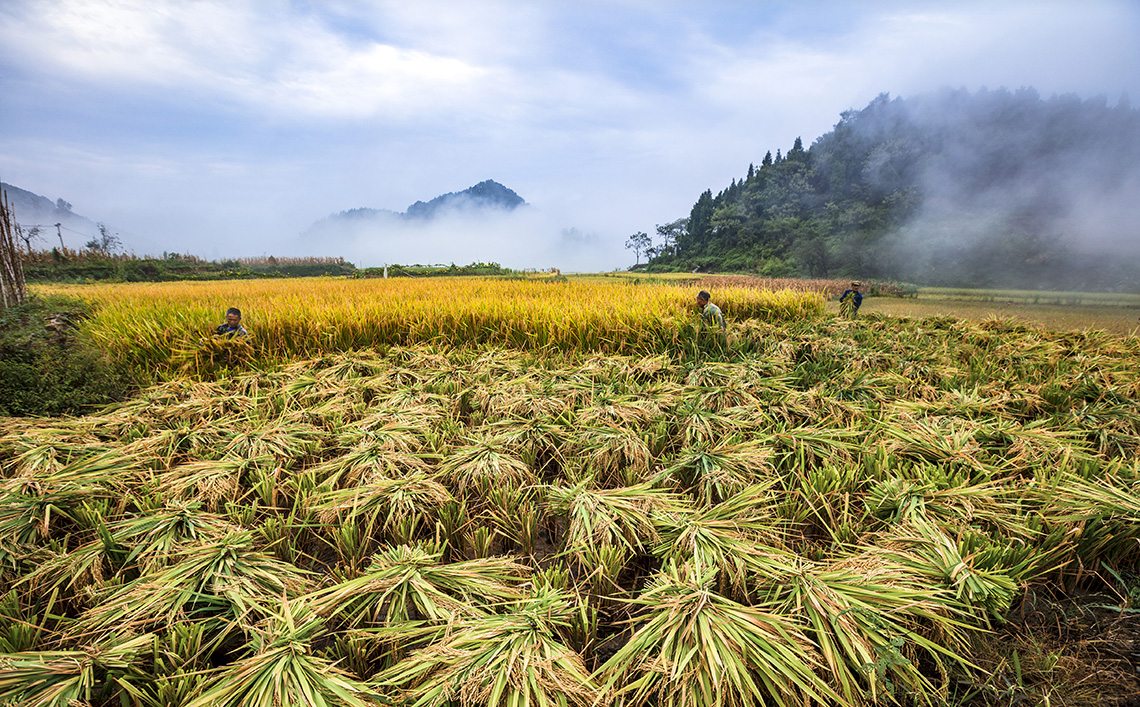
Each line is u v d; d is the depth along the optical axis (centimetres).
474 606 246
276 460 392
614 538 304
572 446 424
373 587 247
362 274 4984
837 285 4112
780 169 16762
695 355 750
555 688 195
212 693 192
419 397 521
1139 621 260
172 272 4872
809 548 313
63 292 1817
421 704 193
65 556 273
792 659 203
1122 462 385
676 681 198
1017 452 397
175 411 489
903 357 726
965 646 238
